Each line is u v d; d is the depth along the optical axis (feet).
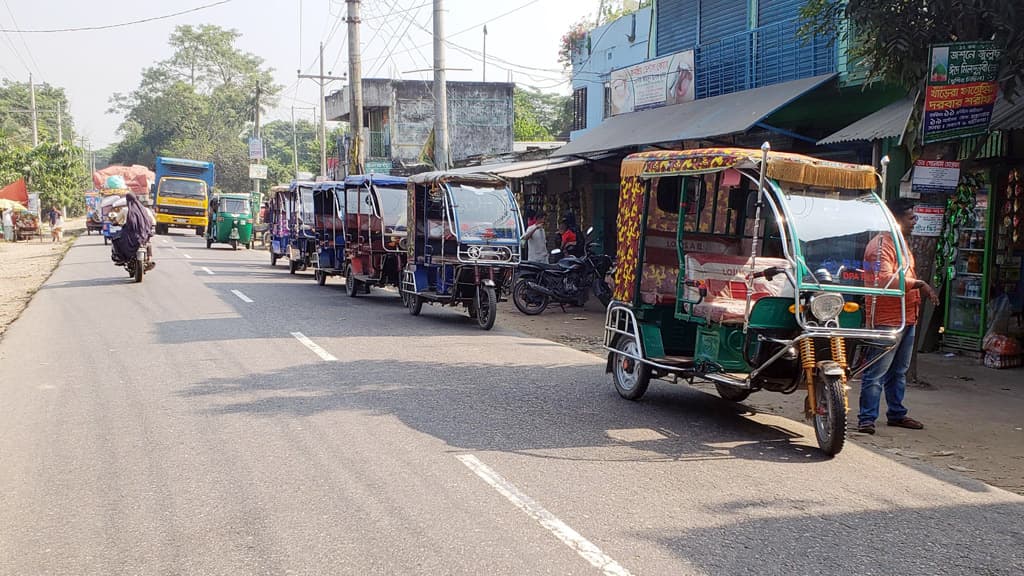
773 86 44.86
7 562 14.23
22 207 146.72
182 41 297.12
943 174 29.32
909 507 17.52
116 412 24.32
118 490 17.78
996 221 34.91
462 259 42.96
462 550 14.69
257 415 24.04
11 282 69.00
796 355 22.15
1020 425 25.23
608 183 65.92
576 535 15.43
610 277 51.29
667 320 27.81
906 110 35.42
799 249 21.85
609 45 75.82
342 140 151.74
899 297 22.94
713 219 28.37
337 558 14.34
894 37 28.53
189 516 16.29
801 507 17.31
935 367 34.14
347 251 57.67
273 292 57.98
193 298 53.11
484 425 23.43
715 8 52.60
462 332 41.75
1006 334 34.12
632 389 27.02
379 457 20.15
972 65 27.50
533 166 63.21
